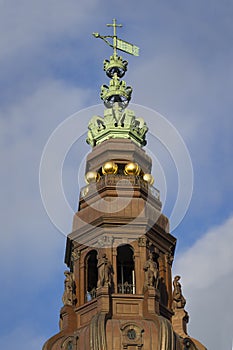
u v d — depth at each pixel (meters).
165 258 101.75
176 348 94.94
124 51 110.44
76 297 99.56
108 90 108.44
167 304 99.81
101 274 98.31
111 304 97.06
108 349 94.19
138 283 98.50
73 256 101.81
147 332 95.19
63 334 97.25
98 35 110.25
